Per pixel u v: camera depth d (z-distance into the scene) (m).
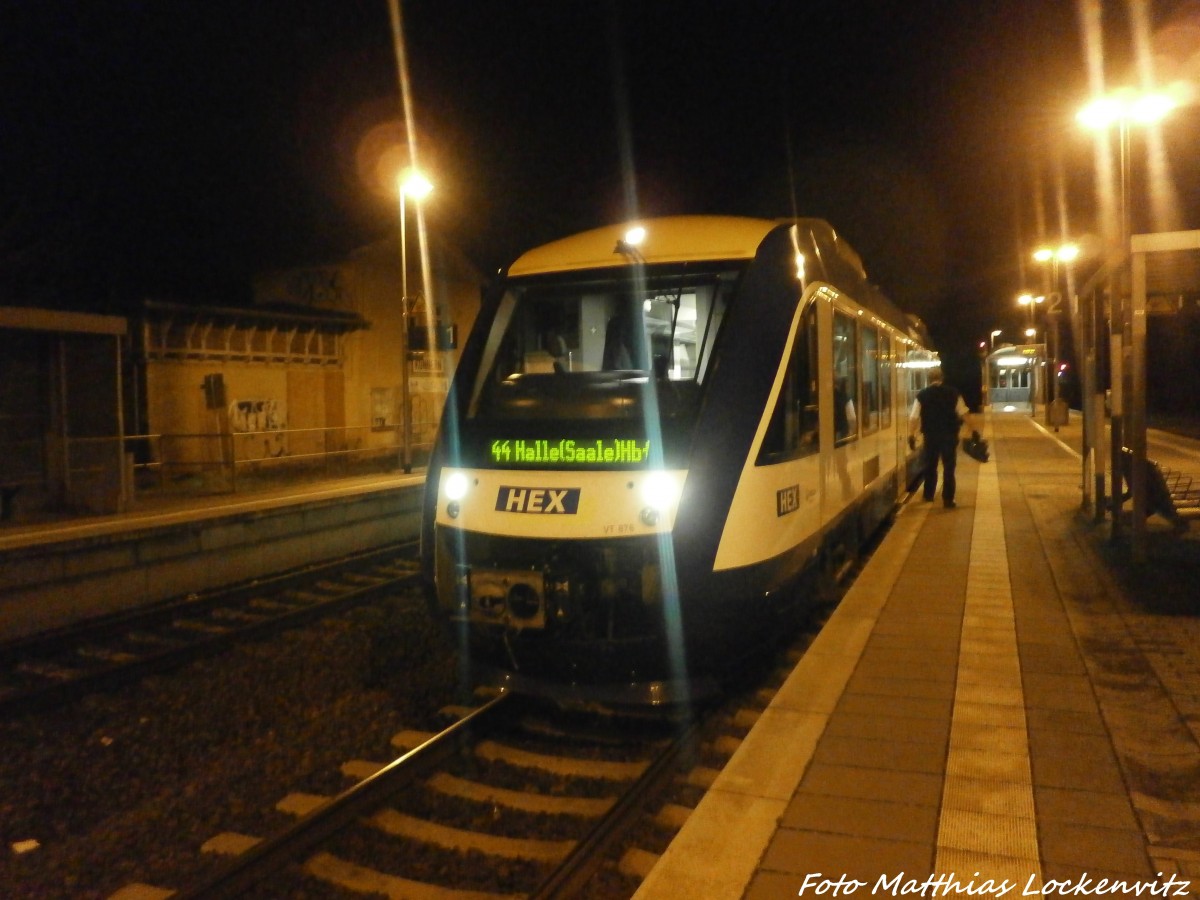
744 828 4.08
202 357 19.53
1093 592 8.18
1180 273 9.62
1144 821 4.07
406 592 10.28
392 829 4.80
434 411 26.78
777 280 6.43
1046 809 4.20
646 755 5.61
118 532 10.01
